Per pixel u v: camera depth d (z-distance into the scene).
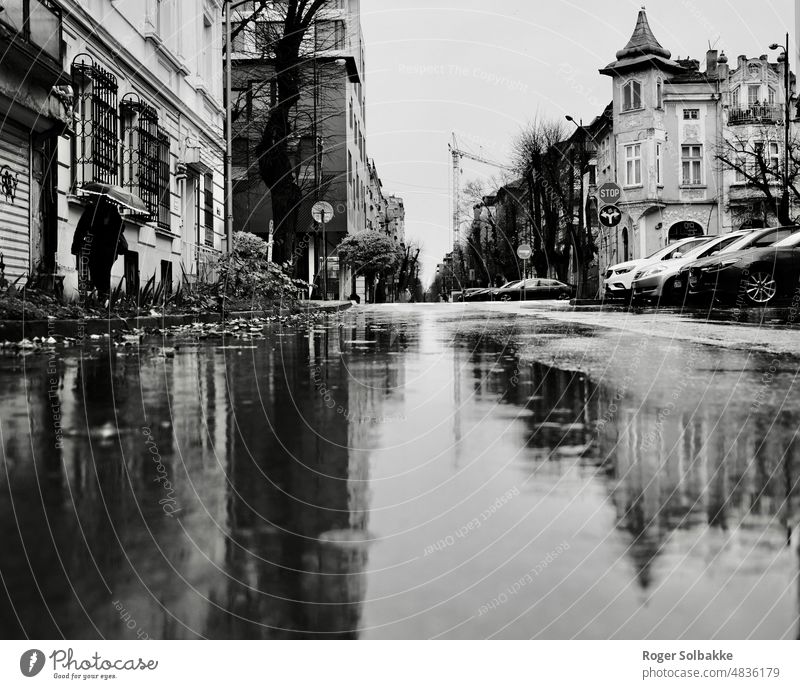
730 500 2.75
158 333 11.91
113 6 15.08
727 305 16.72
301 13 24.17
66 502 2.73
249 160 31.27
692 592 1.97
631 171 45.91
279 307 18.09
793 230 17.38
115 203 12.00
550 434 3.96
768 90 45.03
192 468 3.26
